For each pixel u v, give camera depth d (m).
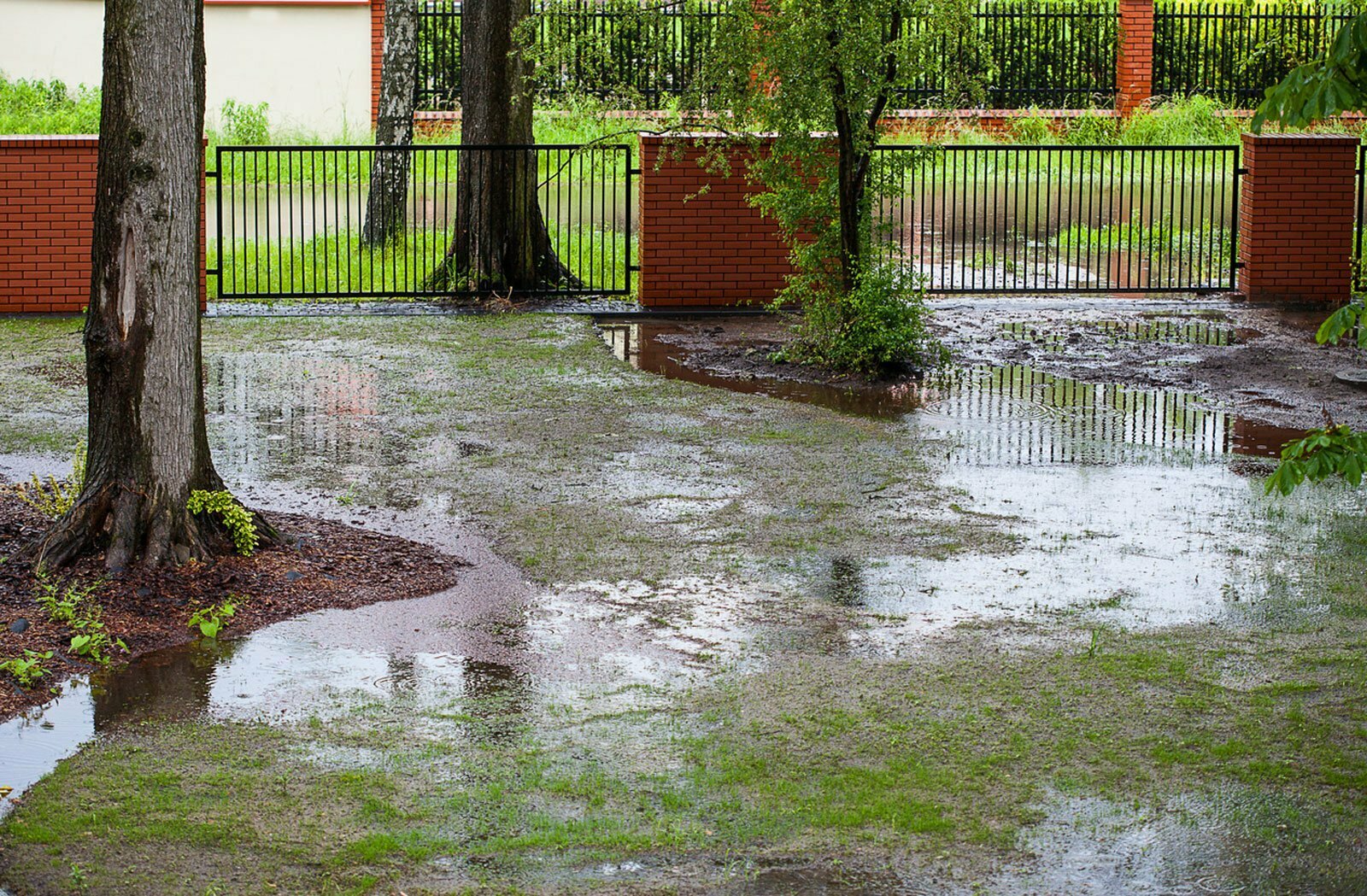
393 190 19.31
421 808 5.95
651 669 7.32
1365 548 9.11
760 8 13.66
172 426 8.31
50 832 5.73
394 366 13.68
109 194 8.17
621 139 23.81
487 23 16.80
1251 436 11.69
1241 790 6.17
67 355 13.87
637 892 5.39
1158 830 5.86
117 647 7.44
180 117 8.21
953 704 6.93
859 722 6.74
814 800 6.04
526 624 7.88
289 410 12.18
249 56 25.75
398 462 10.80
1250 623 7.94
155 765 6.28
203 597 8.02
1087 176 25.53
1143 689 7.11
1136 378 13.59
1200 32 28.12
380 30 25.84
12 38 25.70
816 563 8.83
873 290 13.55
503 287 16.97
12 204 15.43
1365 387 13.21
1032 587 8.46
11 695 6.91
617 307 16.42
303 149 16.09
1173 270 19.36
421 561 8.77
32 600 7.88
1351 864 5.64
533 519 9.57
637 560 8.85
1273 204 17.03
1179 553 9.02
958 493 10.19
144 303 8.20
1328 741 6.59
